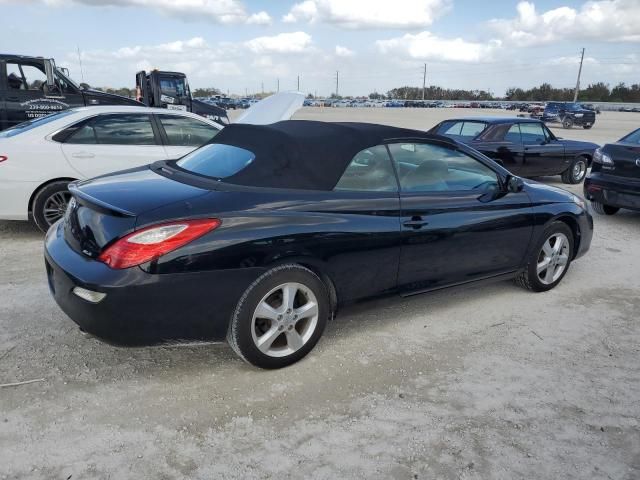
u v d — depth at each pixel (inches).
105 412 108.7
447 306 170.1
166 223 108.1
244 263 114.0
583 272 209.3
